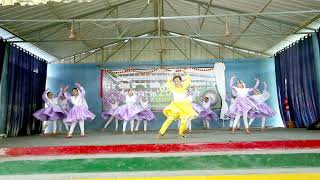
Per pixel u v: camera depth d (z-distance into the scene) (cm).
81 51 1064
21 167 312
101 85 1065
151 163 312
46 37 865
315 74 829
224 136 516
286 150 343
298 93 916
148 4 803
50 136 718
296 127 932
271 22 816
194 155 317
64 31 855
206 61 1072
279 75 1022
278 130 744
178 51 1091
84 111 652
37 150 361
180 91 518
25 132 901
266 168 298
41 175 281
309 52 842
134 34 1065
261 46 1014
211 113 927
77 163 314
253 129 812
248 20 830
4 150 358
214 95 1052
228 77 1060
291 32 862
